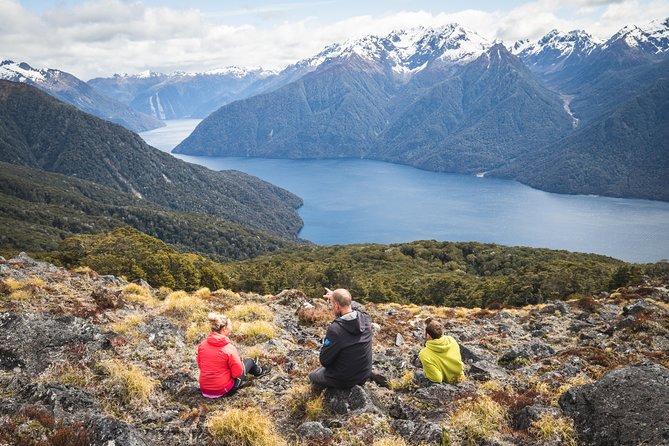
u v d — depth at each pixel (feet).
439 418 24.56
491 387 30.27
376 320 61.11
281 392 28.73
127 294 57.26
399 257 419.13
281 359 35.40
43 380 25.76
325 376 27.12
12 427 19.17
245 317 49.57
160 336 38.47
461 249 453.58
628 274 187.01
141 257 221.05
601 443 20.16
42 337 28.81
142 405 25.82
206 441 21.77
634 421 20.11
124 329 40.06
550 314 68.28
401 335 52.16
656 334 48.03
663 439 18.54
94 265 195.21
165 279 193.16
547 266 265.34
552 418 22.34
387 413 26.78
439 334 32.17
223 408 26.22
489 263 391.04
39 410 20.85
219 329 27.84
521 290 206.59
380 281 271.90
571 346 49.08
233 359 27.50
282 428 24.30
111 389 26.22
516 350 41.91
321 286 267.39
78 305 47.37
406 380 32.17
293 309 61.16
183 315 48.57
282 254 525.34
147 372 31.27
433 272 370.12
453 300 228.84
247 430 21.76
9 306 43.98
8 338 27.81
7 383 24.04
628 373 23.38
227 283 239.71
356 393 26.32
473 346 45.01
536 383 30.37
